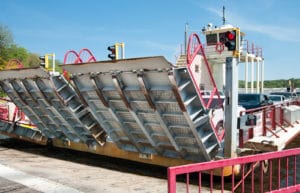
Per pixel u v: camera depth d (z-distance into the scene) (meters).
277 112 12.16
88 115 9.88
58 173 8.58
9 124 13.48
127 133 8.89
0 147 13.25
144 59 6.84
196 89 7.00
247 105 15.20
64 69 8.66
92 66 7.91
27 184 7.30
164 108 7.64
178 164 8.53
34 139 12.53
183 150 8.25
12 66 11.44
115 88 7.98
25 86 10.38
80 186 7.27
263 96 16.09
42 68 9.16
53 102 10.06
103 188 7.17
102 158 11.10
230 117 7.62
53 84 9.33
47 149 12.87
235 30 7.52
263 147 8.09
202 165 4.65
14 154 11.64
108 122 9.24
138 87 7.59
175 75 6.82
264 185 8.23
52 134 11.84
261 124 10.29
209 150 7.79
